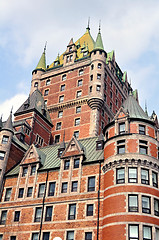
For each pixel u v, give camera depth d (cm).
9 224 4638
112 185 3978
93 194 4253
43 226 4372
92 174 4438
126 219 3641
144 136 4231
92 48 8794
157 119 6031
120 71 9269
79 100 7519
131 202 3778
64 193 4494
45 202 4562
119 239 3547
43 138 7044
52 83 8350
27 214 4600
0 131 5569
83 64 8038
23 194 4819
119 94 8669
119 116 4519
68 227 4175
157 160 4125
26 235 4416
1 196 5012
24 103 7306
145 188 3859
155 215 3744
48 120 7388
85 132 7006
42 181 4800
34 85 8550
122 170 4031
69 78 8112
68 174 4628
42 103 7656
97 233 3909
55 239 2861
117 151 4203
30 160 5122
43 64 8931
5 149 5384
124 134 4253
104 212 3947
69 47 8738
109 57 8506
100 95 7275
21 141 6050
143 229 3603
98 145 4900
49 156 5344
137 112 4678
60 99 7919
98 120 7094
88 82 7675
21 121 6600
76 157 4712
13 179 5097
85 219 4112
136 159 3997
